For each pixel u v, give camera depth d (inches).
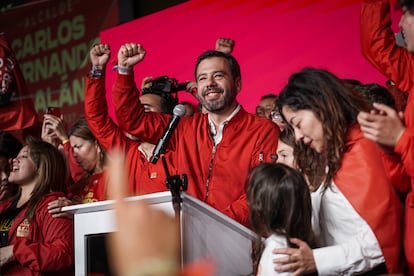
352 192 89.4
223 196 122.0
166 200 89.0
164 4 199.6
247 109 175.9
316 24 166.1
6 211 131.4
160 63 195.5
